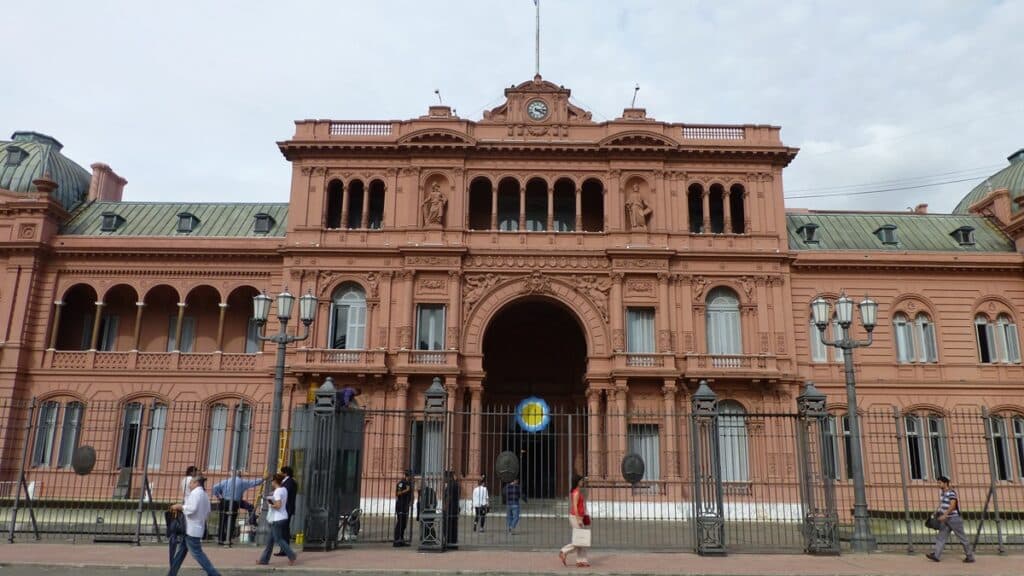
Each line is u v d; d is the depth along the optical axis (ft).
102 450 134.72
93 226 154.61
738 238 140.26
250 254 143.23
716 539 70.03
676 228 140.15
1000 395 138.10
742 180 143.64
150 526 95.14
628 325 136.98
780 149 142.41
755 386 132.67
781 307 136.98
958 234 152.35
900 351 141.69
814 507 72.95
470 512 122.01
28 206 142.82
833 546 70.85
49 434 135.95
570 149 142.10
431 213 139.23
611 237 138.72
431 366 130.11
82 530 84.94
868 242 152.46
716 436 73.20
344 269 137.90
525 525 105.60
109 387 138.72
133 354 140.15
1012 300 143.33
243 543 76.89
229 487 78.84
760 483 112.78
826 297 141.49
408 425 130.52
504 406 156.25
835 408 135.95
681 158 143.23
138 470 135.13
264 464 132.26
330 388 74.43
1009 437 135.44
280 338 80.28
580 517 63.41
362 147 142.00
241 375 137.90
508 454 74.95
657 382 132.16
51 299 142.41
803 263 141.38
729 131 146.30
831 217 160.76
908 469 133.39
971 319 142.20
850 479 132.98
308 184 142.31
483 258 138.31
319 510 71.46
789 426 131.23
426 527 70.95
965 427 135.95
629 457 85.30
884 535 95.40
